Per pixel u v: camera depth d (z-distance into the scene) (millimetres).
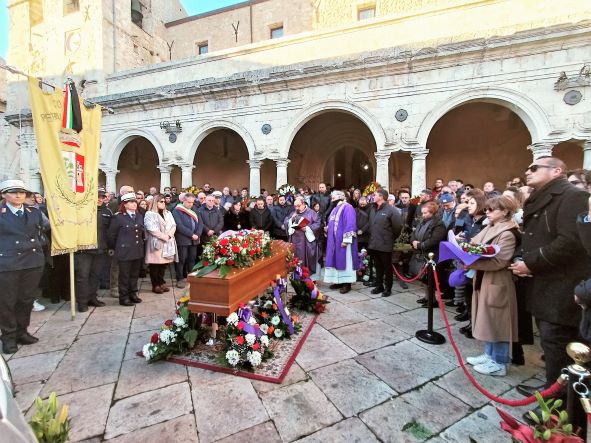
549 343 2105
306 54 10938
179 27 19250
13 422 876
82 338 3328
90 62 14086
